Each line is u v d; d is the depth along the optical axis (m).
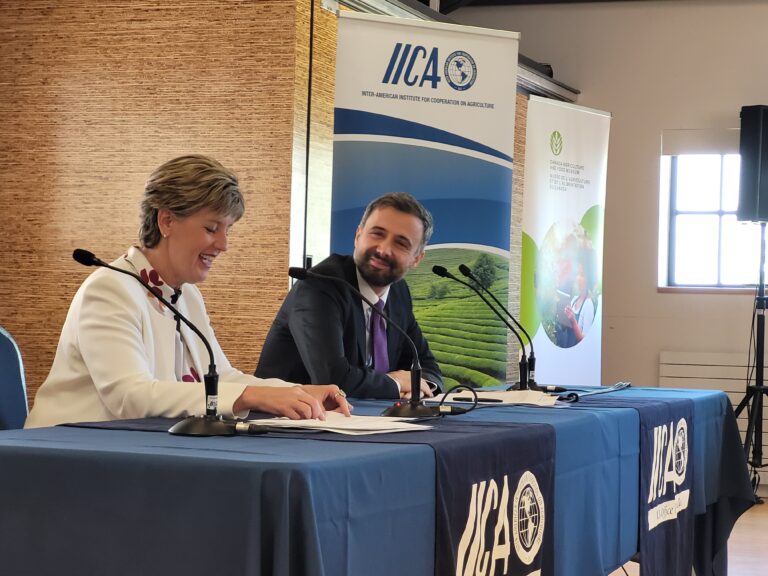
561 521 2.31
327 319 3.16
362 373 3.08
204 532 1.44
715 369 7.54
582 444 2.43
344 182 4.66
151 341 2.33
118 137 4.98
